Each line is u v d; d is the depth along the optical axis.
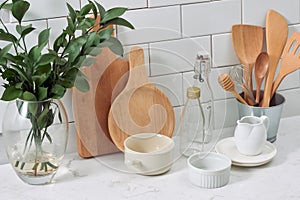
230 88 1.56
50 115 1.34
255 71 1.60
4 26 1.36
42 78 1.30
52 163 1.38
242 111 1.61
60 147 1.39
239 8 1.64
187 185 1.40
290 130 1.69
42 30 1.46
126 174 1.46
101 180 1.43
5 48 1.28
